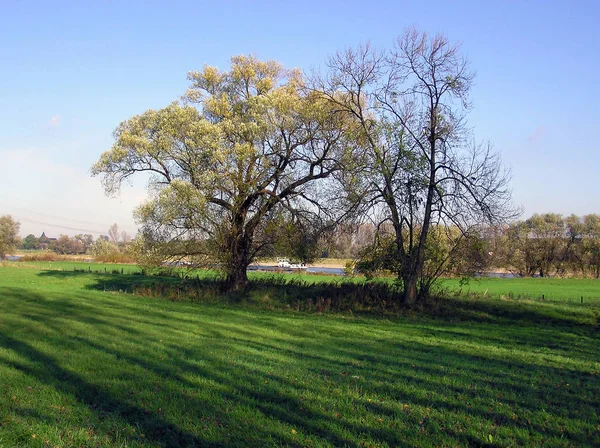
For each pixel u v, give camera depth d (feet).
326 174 101.40
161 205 96.12
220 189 100.58
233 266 104.94
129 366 37.45
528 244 221.66
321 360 42.65
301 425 25.61
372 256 90.99
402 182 85.05
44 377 33.63
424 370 39.75
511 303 91.71
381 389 32.81
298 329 63.67
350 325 70.28
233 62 108.37
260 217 103.35
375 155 85.76
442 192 84.64
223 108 103.30
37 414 26.30
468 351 50.88
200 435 24.03
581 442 24.21
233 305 92.99
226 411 27.35
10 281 137.90
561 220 243.81
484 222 84.02
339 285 105.40
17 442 22.77
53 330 53.72
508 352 50.90
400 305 88.33
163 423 25.53
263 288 107.04
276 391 31.58
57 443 22.67
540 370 41.47
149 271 109.40
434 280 90.94
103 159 107.55
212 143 95.81
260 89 107.45
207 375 35.32
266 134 99.19
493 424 26.45
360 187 85.51
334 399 30.12
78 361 38.45
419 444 23.48
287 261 111.34
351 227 90.02
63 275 158.40
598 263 215.92
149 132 110.42
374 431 25.00
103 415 26.58
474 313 83.61
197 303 93.97
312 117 98.48
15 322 58.80
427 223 87.56
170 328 59.21
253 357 42.52
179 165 105.40
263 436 24.06
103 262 242.78
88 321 61.57
